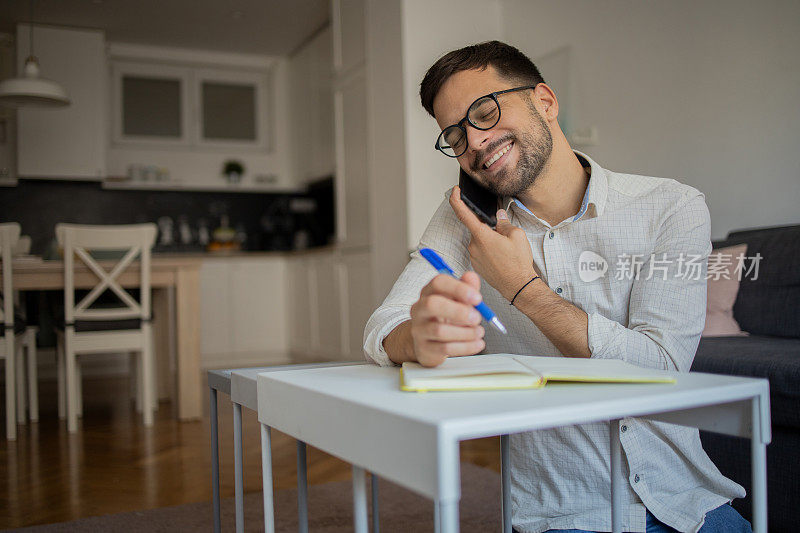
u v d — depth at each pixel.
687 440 1.05
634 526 1.02
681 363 0.92
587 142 4.00
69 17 5.87
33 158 5.98
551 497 1.12
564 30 4.15
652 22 3.56
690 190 1.05
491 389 0.66
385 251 4.57
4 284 3.35
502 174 1.03
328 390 0.68
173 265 3.75
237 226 6.89
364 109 4.79
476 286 0.73
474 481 2.38
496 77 1.00
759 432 0.66
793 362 1.74
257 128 6.99
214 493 1.35
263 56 6.97
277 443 3.07
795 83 2.82
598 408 0.58
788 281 2.40
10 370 3.30
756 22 2.99
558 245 1.10
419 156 4.29
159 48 6.63
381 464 0.57
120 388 5.16
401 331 0.88
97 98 6.16
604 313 1.09
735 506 1.82
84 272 3.63
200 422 3.64
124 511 2.16
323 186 6.81
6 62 6.02
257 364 6.43
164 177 6.57
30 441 3.23
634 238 1.05
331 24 5.79
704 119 3.27
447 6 4.42
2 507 2.23
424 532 1.91
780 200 2.90
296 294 6.27
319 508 2.14
